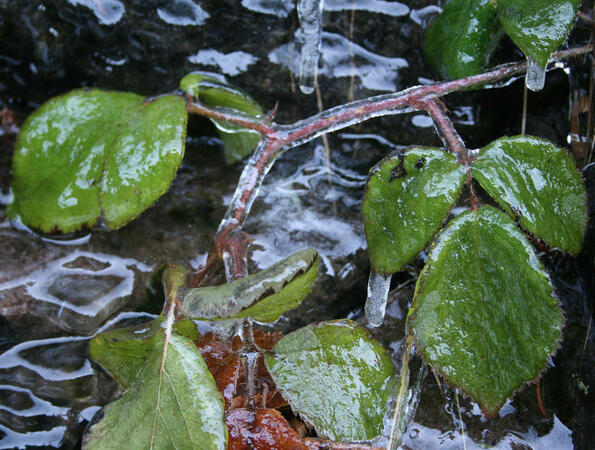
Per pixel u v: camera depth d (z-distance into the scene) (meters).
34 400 0.34
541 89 0.36
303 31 0.38
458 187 0.32
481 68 0.37
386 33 0.39
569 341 0.34
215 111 0.35
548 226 0.33
